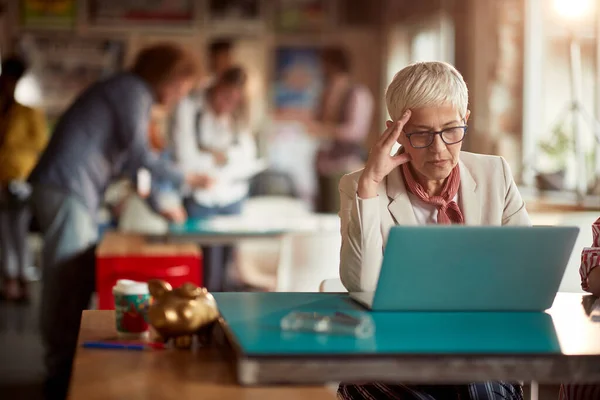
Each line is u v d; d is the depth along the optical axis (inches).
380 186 92.4
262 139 434.6
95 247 189.3
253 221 214.7
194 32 436.8
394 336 65.1
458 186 92.7
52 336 186.5
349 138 428.1
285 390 60.7
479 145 263.4
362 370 58.9
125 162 196.7
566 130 234.1
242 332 65.7
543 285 75.5
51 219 186.2
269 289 213.6
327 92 438.3
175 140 245.3
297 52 438.9
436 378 59.6
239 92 248.1
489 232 72.1
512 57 259.6
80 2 429.1
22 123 310.5
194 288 73.1
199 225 204.1
